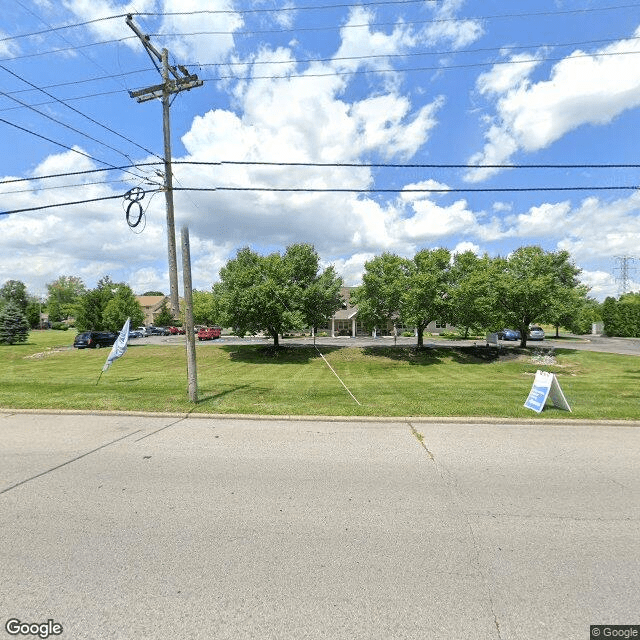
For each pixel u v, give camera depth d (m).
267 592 2.75
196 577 2.91
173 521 3.74
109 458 5.52
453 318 25.59
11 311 39.28
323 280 27.19
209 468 5.13
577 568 3.04
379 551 3.26
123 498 4.23
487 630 2.43
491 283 26.19
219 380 16.22
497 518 3.83
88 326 35.12
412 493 4.38
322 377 18.05
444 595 2.73
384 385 14.90
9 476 4.86
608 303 51.19
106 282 36.94
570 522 3.75
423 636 2.38
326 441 6.31
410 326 25.58
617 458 5.53
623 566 3.08
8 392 11.40
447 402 9.45
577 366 21.48
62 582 2.85
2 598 2.69
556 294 28.41
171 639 2.35
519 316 27.81
